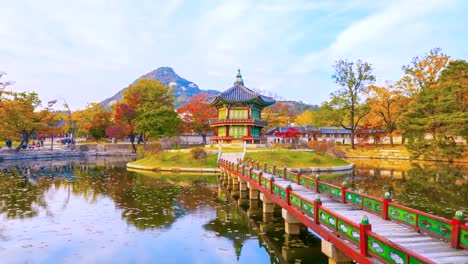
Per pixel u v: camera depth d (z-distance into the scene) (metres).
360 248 8.49
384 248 7.62
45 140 119.50
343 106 72.31
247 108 61.38
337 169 43.91
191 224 17.50
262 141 65.25
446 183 31.62
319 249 13.64
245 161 36.28
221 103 62.81
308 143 57.25
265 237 15.20
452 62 58.41
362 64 68.50
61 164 55.00
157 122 70.31
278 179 23.27
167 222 17.88
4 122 63.56
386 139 82.62
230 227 16.97
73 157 74.19
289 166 43.44
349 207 14.18
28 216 18.92
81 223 17.53
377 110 71.00
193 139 89.31
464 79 55.69
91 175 38.88
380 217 12.38
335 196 15.97
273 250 13.55
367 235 8.30
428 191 27.08
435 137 54.00
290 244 14.16
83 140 107.94
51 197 24.70
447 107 51.62
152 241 14.69
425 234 10.20
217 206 22.00
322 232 10.89
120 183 32.16
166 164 44.47
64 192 26.94
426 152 55.00
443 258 8.13
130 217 18.83
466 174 38.38
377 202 12.64
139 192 27.02
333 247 10.20
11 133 65.19
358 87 69.56
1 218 18.44
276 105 106.56
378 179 34.91
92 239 14.89
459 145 52.06
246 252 13.43
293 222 15.10
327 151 52.91
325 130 97.31
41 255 12.95
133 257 12.84
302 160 45.69
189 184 31.66
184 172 41.69
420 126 52.56
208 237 15.30
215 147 54.88
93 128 91.88
